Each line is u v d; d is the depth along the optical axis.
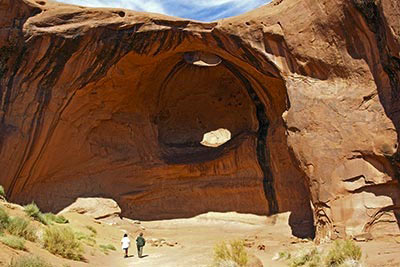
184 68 21.78
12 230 9.35
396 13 11.87
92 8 18.02
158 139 21.73
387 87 13.53
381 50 13.28
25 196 18.14
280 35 16.19
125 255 12.49
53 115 18.19
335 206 13.89
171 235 18.48
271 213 18.86
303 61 15.62
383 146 13.27
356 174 13.80
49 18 17.56
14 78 17.36
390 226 13.19
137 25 18.16
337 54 14.80
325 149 14.42
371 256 10.10
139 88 20.77
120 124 20.73
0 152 16.70
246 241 15.53
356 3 13.56
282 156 18.70
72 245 10.01
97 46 18.09
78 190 19.39
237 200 19.86
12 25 17.19
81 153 19.61
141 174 20.75
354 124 14.06
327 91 14.92
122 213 20.02
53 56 17.70
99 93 19.52
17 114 17.27
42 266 6.99
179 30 18.30
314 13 15.34
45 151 18.41
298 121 15.19
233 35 17.44
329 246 11.30
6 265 6.65
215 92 22.44
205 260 10.33
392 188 13.38
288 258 11.45
